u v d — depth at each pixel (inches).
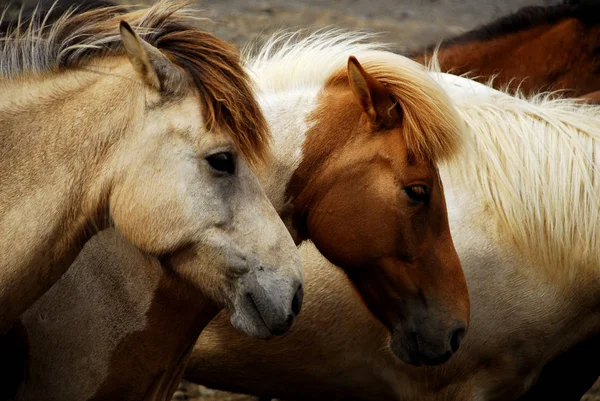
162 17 216.5
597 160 291.9
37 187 205.9
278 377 298.7
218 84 207.3
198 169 204.2
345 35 301.7
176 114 204.5
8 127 210.7
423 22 1001.5
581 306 289.7
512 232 283.3
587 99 360.2
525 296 284.0
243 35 792.9
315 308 285.7
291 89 269.7
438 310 253.0
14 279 203.3
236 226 206.5
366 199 252.5
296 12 949.2
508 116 297.9
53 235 206.5
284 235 212.5
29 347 245.3
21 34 237.0
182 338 251.9
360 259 256.4
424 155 250.5
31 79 217.3
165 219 203.5
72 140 207.6
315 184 258.5
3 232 203.3
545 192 285.0
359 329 286.5
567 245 284.0
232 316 210.1
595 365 308.8
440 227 256.4
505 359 287.9
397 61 257.4
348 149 256.4
